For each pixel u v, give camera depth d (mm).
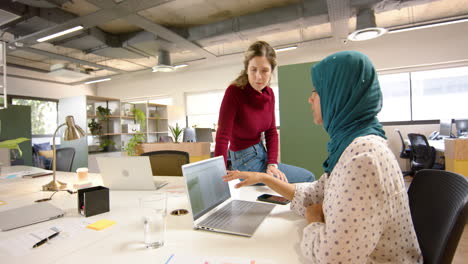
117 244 756
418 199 906
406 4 3721
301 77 2914
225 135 1422
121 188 1486
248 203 1097
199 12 4586
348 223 543
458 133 4629
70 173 2262
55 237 813
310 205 907
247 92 1455
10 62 6777
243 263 630
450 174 805
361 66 685
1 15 3223
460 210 610
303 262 636
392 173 595
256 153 1561
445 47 5195
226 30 4680
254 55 1377
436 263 607
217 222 882
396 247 619
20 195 1438
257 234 806
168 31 4535
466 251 1993
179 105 7965
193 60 6660
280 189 1030
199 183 947
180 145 4539
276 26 4434
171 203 1173
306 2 4070
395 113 5770
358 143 609
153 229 760
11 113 4930
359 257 553
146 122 7164
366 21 3939
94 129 5980
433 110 5527
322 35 5762
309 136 2881
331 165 754
